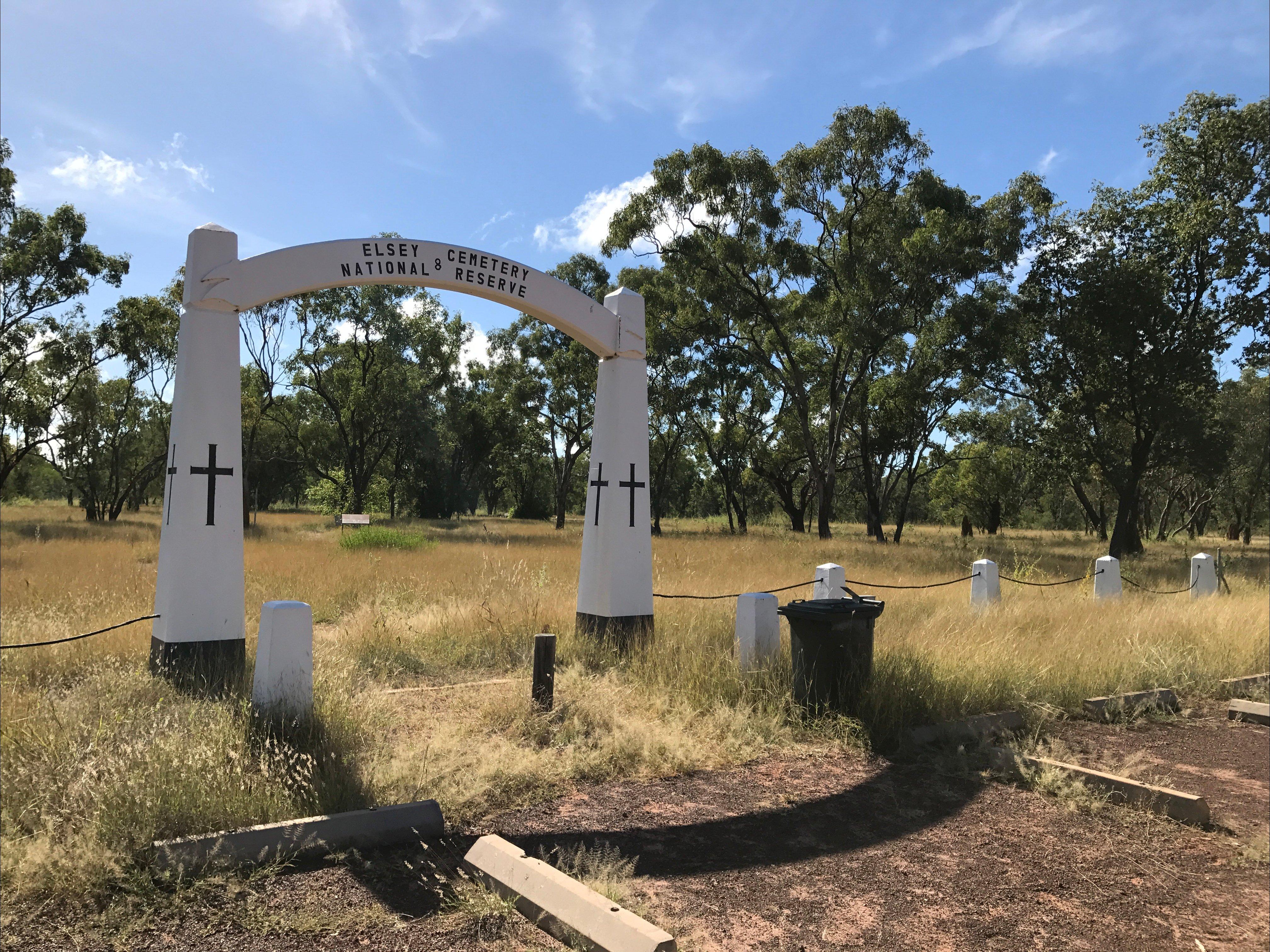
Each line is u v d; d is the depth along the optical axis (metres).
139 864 3.67
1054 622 10.12
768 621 7.28
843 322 27.86
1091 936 3.40
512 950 3.12
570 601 11.14
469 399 62.88
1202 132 24.08
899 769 5.55
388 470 60.66
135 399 45.25
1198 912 3.64
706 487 63.34
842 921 3.46
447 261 8.45
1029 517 76.25
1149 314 24.33
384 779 4.71
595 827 4.43
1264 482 43.38
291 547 21.00
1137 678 8.10
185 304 7.54
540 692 6.39
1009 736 6.37
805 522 64.62
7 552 18.31
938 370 30.05
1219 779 5.59
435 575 14.73
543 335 44.47
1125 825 4.63
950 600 12.82
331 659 7.49
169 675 6.88
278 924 3.26
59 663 7.30
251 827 3.99
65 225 34.41
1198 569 13.93
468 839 4.21
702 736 5.97
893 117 27.20
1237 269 23.47
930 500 69.50
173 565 7.16
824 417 40.81
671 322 32.31
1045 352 27.69
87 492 47.69
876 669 6.89
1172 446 25.98
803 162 27.95
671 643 8.01
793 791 5.09
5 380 36.56
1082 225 26.28
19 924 3.20
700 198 28.50
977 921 3.50
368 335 44.56
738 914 3.49
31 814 3.94
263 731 5.12
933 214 26.53
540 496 83.25
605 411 9.47
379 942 3.16
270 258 7.64
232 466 7.48
